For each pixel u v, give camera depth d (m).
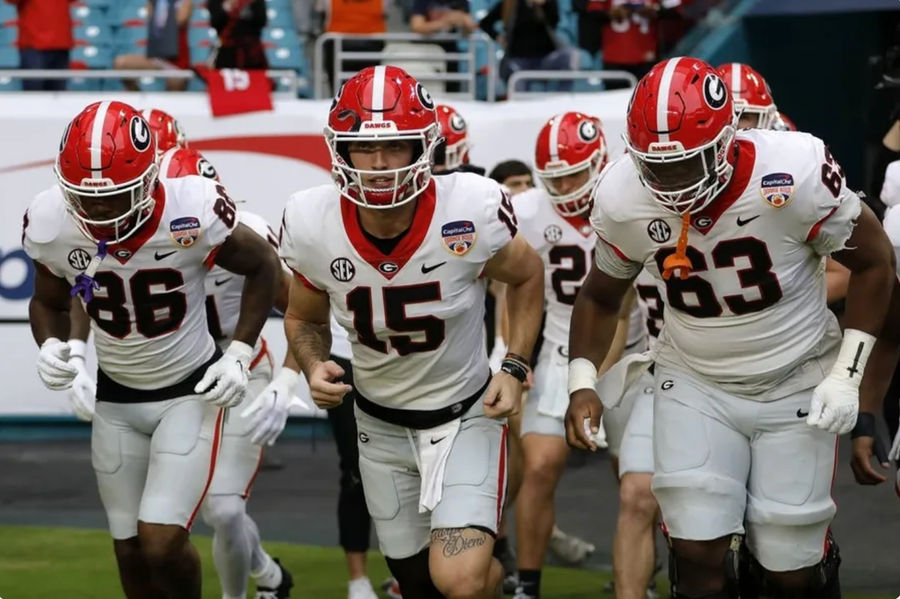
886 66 15.04
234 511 10.13
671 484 8.08
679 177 7.43
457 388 8.30
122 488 9.38
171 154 9.93
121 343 9.07
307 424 18.39
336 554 13.37
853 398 7.91
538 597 11.05
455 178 8.05
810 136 7.80
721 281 7.80
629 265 8.19
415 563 8.64
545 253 11.51
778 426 8.09
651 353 8.65
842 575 12.41
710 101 7.30
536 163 11.38
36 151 17.03
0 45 18.97
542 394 11.12
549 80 19.05
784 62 20.94
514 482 11.68
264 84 17.27
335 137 7.61
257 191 17.22
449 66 19.22
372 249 7.91
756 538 8.19
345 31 19.08
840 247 7.81
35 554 13.31
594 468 17.19
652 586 11.51
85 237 8.74
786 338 7.97
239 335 9.25
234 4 18.17
